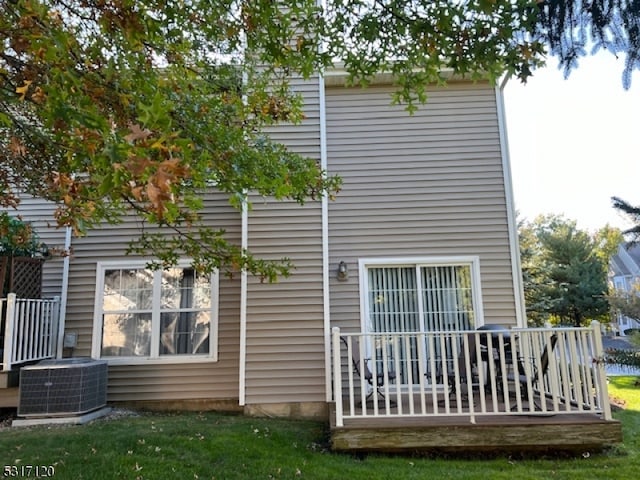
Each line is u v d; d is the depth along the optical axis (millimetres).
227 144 3604
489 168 7020
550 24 3727
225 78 4379
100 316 6926
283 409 6055
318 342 6215
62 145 2242
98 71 2635
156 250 4723
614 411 6555
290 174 3965
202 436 4801
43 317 6570
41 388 5648
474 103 7203
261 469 3992
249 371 6141
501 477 3900
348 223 6891
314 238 6512
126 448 4352
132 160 1458
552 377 4754
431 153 7074
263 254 6461
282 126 6793
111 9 2537
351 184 6996
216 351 6762
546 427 4496
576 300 16562
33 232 6746
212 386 6684
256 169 3396
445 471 4059
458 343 6391
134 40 2473
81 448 4352
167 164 1478
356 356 5766
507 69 2672
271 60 3342
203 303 6949
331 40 3082
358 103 7223
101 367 6207
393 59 3104
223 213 7082
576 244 17531
